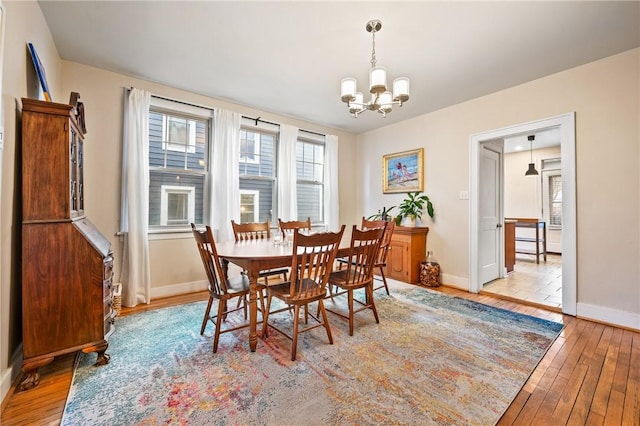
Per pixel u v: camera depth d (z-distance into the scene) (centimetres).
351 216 512
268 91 334
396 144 452
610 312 250
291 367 177
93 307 177
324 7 195
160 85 317
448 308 285
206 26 218
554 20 206
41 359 160
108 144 287
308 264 215
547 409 141
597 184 258
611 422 133
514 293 342
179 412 138
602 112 256
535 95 299
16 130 165
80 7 198
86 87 276
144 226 296
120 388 156
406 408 141
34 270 162
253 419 133
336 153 477
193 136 348
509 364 181
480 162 356
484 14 200
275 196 416
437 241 392
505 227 453
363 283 233
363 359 186
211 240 192
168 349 199
